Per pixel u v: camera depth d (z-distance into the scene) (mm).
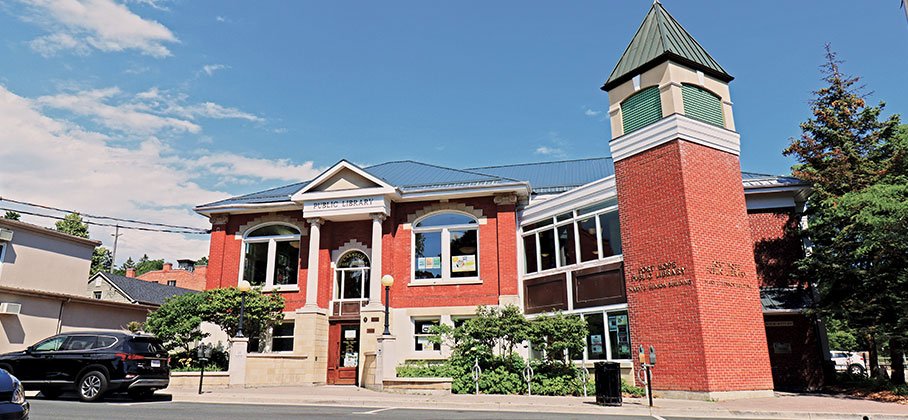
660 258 18484
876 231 17141
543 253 23344
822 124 22078
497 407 15133
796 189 21891
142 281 42625
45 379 15023
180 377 19188
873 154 20953
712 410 14227
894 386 17688
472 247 24641
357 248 25219
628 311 19266
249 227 26625
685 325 17391
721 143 19562
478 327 18391
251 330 23281
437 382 18234
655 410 14273
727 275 18078
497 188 23922
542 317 18609
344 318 24281
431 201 25156
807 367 20328
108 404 13992
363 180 24625
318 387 21234
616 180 20359
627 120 20578
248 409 13711
